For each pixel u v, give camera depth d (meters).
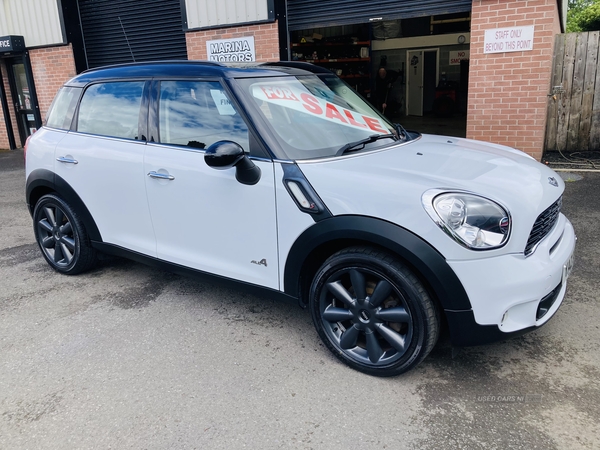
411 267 2.50
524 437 2.23
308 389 2.63
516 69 7.11
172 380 2.75
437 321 2.52
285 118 3.03
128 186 3.49
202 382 2.72
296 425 2.37
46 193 4.26
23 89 12.19
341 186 2.59
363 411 2.45
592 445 2.17
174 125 3.27
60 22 10.90
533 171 2.90
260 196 2.84
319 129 3.08
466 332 2.43
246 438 2.29
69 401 2.60
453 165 2.80
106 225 3.76
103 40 11.13
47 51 11.35
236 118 2.98
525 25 6.89
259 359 2.93
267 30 8.80
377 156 2.92
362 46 14.05
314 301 2.82
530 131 7.26
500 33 7.06
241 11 8.89
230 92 3.01
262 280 2.99
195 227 3.21
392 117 16.11
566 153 8.42
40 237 4.34
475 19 7.16
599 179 6.68
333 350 2.83
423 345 2.50
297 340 3.13
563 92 8.33
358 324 2.70
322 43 12.95
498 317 2.38
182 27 9.78
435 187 2.46
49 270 4.44
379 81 14.34
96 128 3.73
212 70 3.16
